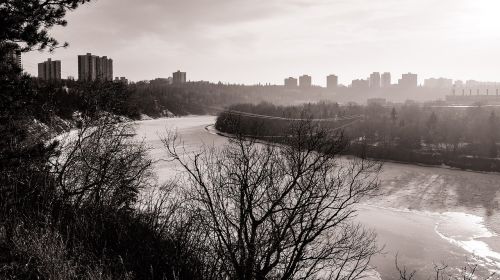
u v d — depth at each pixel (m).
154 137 76.00
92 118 13.43
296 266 10.80
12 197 8.22
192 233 9.45
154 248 7.98
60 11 10.09
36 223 7.42
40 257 6.11
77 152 12.80
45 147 10.43
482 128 82.94
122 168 12.34
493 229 36.38
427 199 45.59
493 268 28.30
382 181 51.56
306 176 11.63
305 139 12.05
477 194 49.19
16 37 9.57
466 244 32.47
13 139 9.96
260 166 11.97
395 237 32.62
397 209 40.94
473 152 72.81
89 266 6.40
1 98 9.76
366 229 33.41
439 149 76.19
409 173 60.41
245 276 9.28
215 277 8.71
